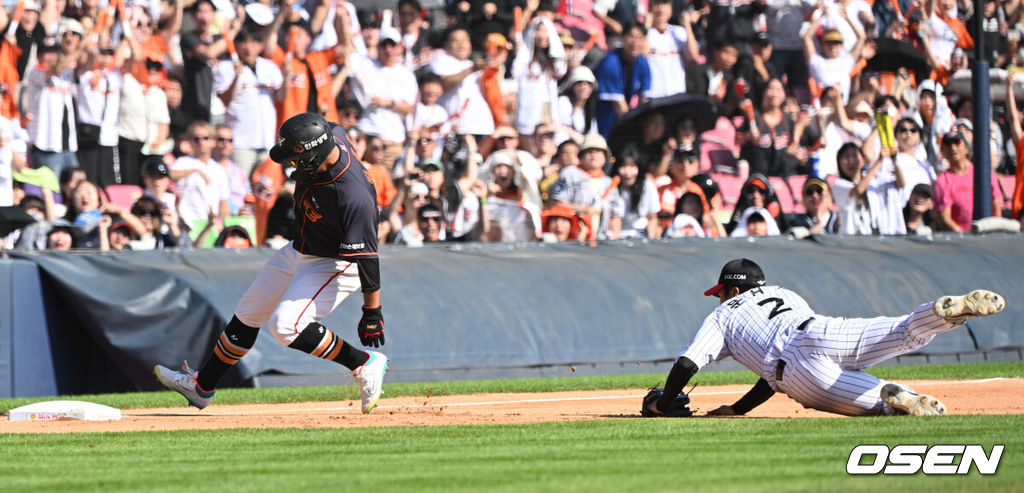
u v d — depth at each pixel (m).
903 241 49.28
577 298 39.88
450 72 47.78
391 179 46.28
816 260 44.22
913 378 34.16
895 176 52.88
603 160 48.19
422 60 48.31
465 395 31.03
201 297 35.03
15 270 35.06
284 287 21.39
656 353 39.69
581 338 38.78
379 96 46.66
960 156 54.31
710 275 42.88
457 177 46.69
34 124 41.22
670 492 11.43
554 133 48.97
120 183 42.91
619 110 50.59
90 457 15.73
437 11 49.25
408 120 47.16
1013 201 55.78
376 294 20.38
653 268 42.41
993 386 30.36
